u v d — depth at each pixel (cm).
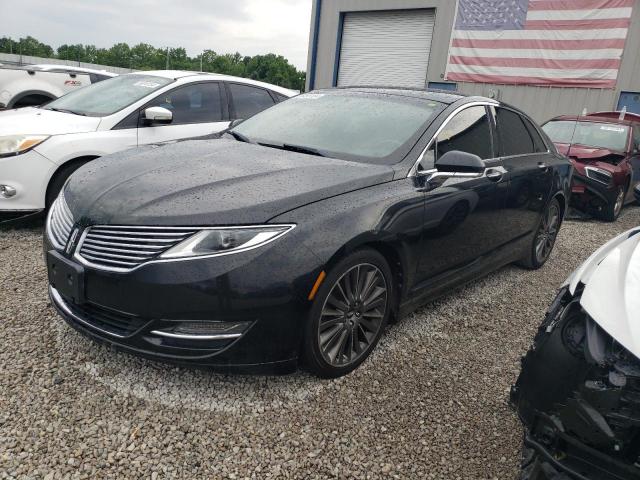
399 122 351
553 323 206
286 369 261
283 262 244
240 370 250
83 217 263
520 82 1432
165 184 272
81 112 547
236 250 240
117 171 299
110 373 276
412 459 237
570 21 1334
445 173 337
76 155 488
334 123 364
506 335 369
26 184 466
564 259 572
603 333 181
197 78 602
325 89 434
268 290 241
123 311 246
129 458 221
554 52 1370
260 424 248
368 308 294
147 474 213
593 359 177
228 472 218
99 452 222
